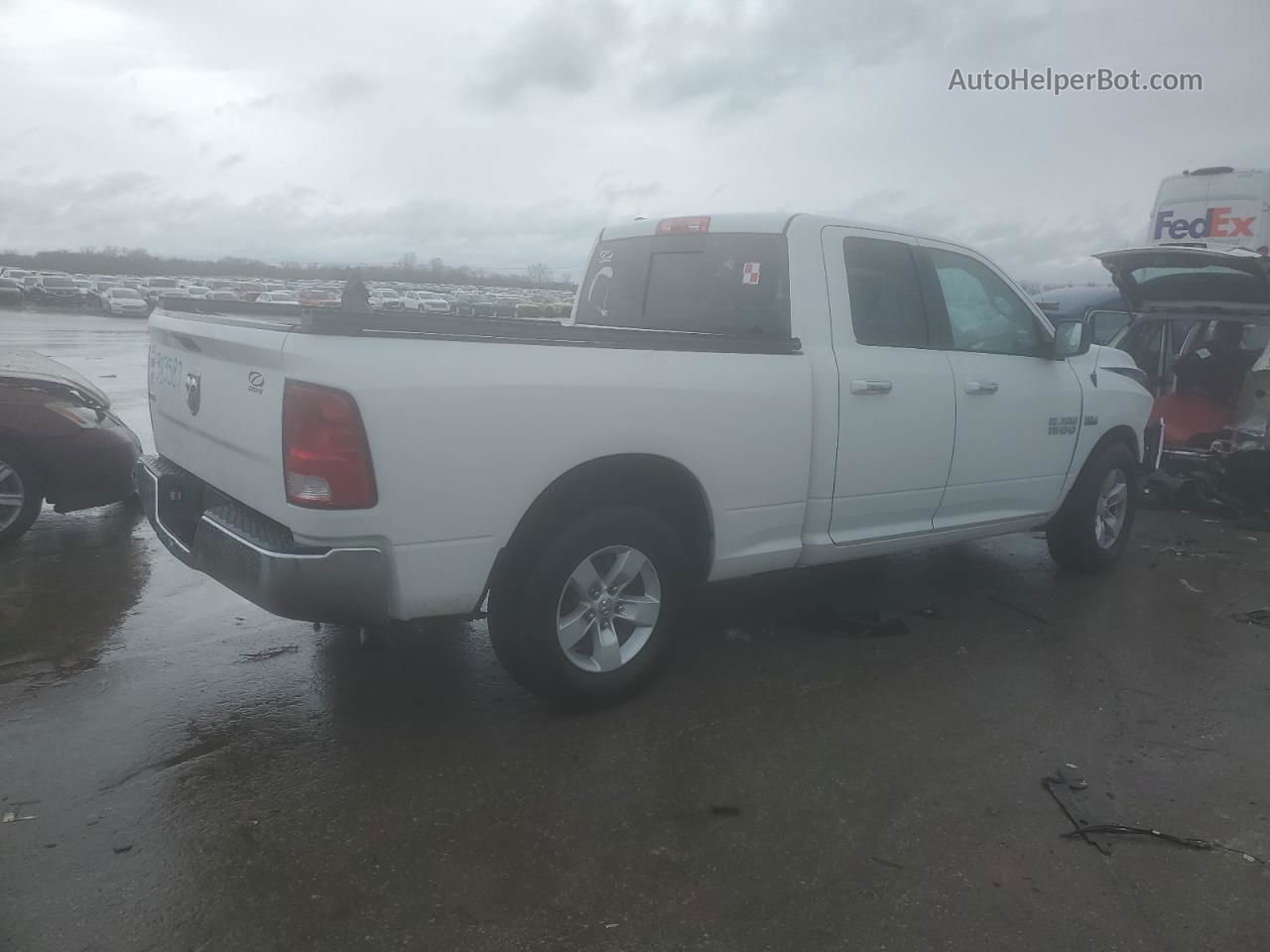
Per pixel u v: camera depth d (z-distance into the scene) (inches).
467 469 130.9
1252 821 128.2
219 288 2719.0
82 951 96.7
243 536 131.3
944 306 196.1
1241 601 223.1
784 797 130.6
